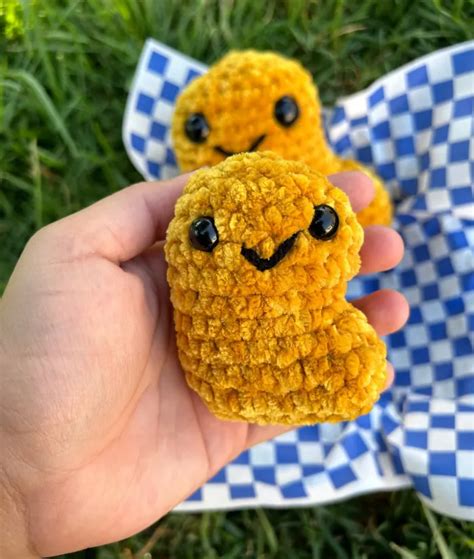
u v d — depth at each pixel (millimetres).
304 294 164
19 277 186
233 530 278
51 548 193
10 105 306
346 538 278
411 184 295
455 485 251
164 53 301
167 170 300
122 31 312
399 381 280
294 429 265
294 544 280
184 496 215
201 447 217
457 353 272
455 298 277
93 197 312
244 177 169
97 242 191
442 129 283
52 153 311
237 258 163
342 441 268
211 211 168
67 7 313
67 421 177
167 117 301
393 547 259
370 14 317
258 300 163
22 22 308
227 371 171
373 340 174
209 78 240
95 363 181
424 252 287
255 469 268
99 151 316
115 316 188
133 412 204
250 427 230
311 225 164
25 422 175
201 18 312
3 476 179
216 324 167
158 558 281
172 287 178
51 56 312
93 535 196
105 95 317
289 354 165
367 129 300
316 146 241
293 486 264
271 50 318
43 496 183
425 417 266
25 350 178
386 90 295
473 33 300
